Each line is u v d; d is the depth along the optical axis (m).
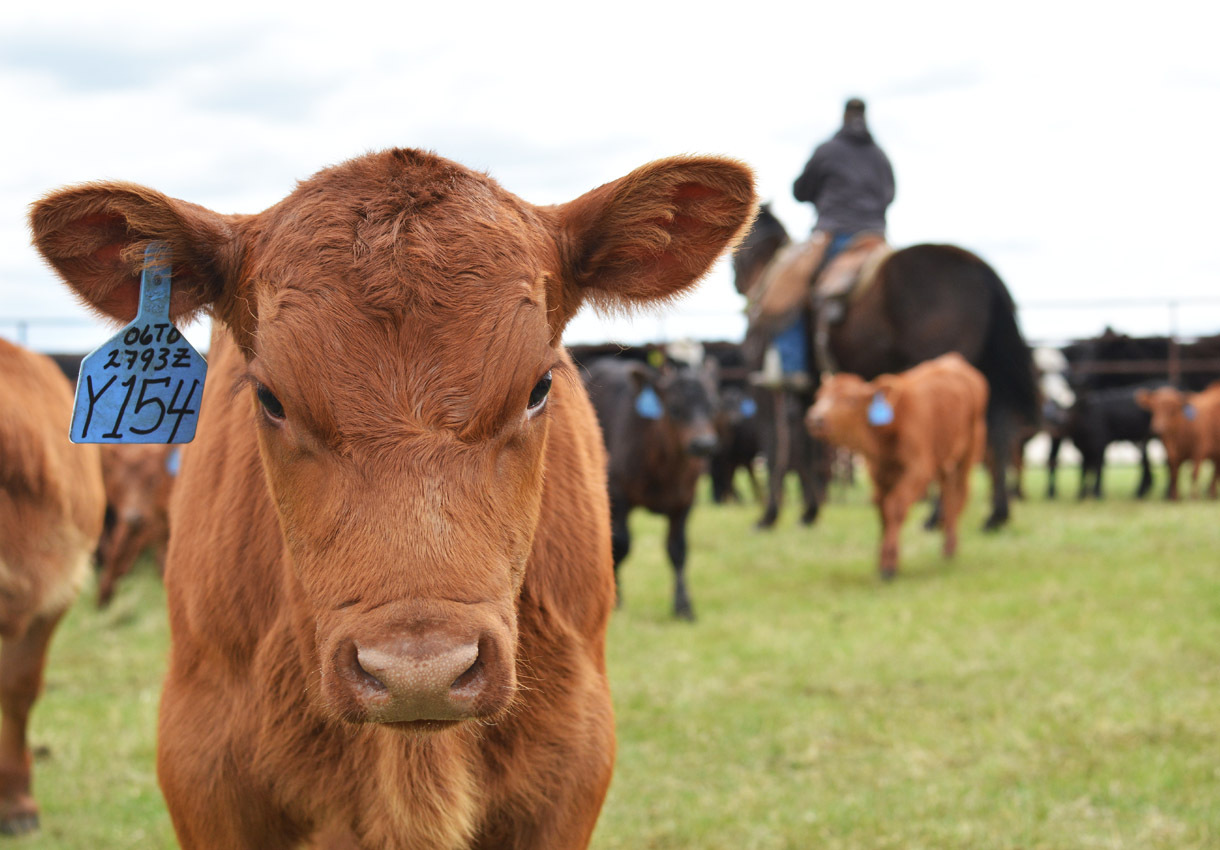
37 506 4.22
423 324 2.01
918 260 10.77
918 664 6.28
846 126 12.23
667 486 7.96
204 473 2.81
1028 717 5.26
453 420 1.98
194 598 2.61
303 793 2.44
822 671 6.24
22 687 4.36
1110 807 4.21
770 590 8.75
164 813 4.45
